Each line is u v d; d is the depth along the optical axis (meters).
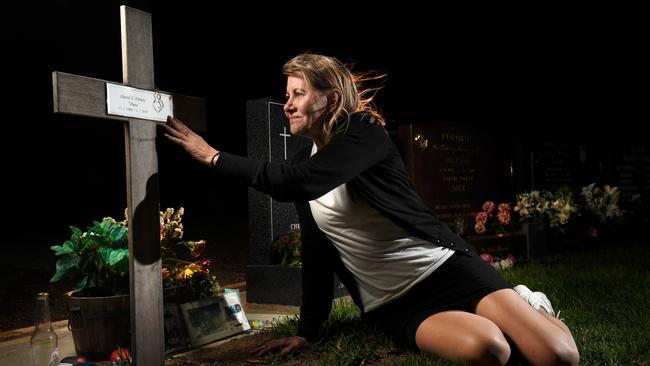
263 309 4.72
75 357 3.05
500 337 2.25
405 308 2.67
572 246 8.27
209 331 3.40
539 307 2.65
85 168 16.23
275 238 5.12
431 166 6.75
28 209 15.17
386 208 2.50
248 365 2.89
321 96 2.57
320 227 2.81
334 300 4.67
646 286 4.57
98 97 2.45
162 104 2.75
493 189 7.74
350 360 2.79
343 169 2.41
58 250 3.19
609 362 2.77
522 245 7.31
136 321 2.62
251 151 5.15
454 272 2.55
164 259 3.60
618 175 10.77
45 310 2.98
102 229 3.27
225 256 8.47
